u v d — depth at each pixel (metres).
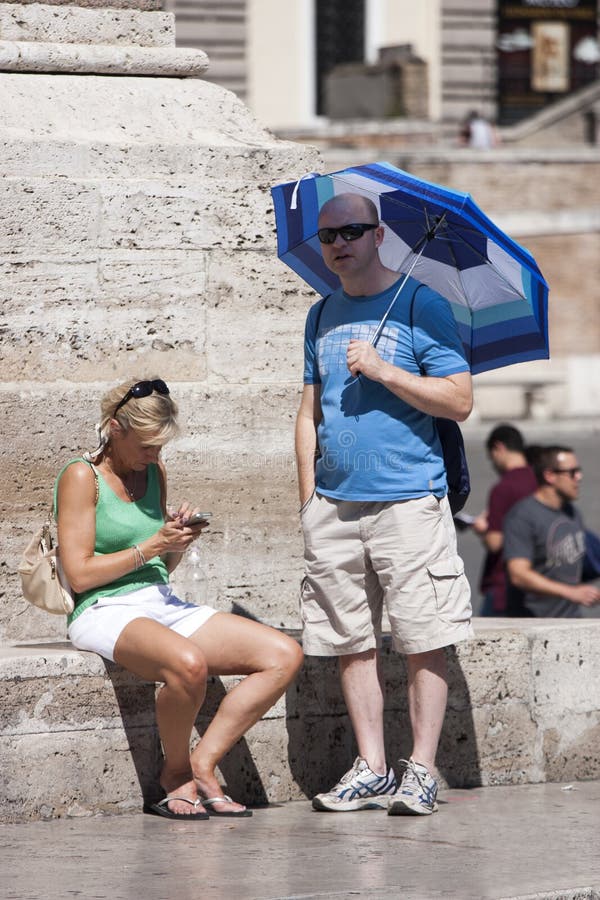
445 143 115.31
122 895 17.53
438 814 22.12
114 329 24.58
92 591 21.73
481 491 72.56
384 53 117.06
